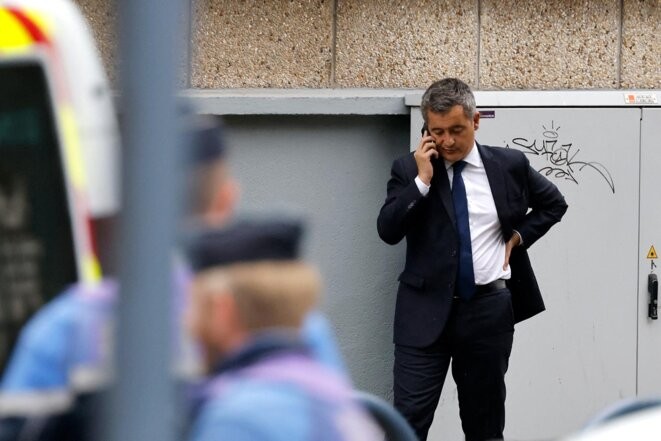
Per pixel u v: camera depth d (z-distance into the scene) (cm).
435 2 2284
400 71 2291
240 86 2281
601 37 2306
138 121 694
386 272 2253
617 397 2236
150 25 690
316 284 824
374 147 2233
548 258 2222
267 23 2280
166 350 702
